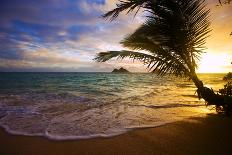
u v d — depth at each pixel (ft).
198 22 20.31
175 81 155.22
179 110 28.45
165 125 19.74
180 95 50.42
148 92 60.70
